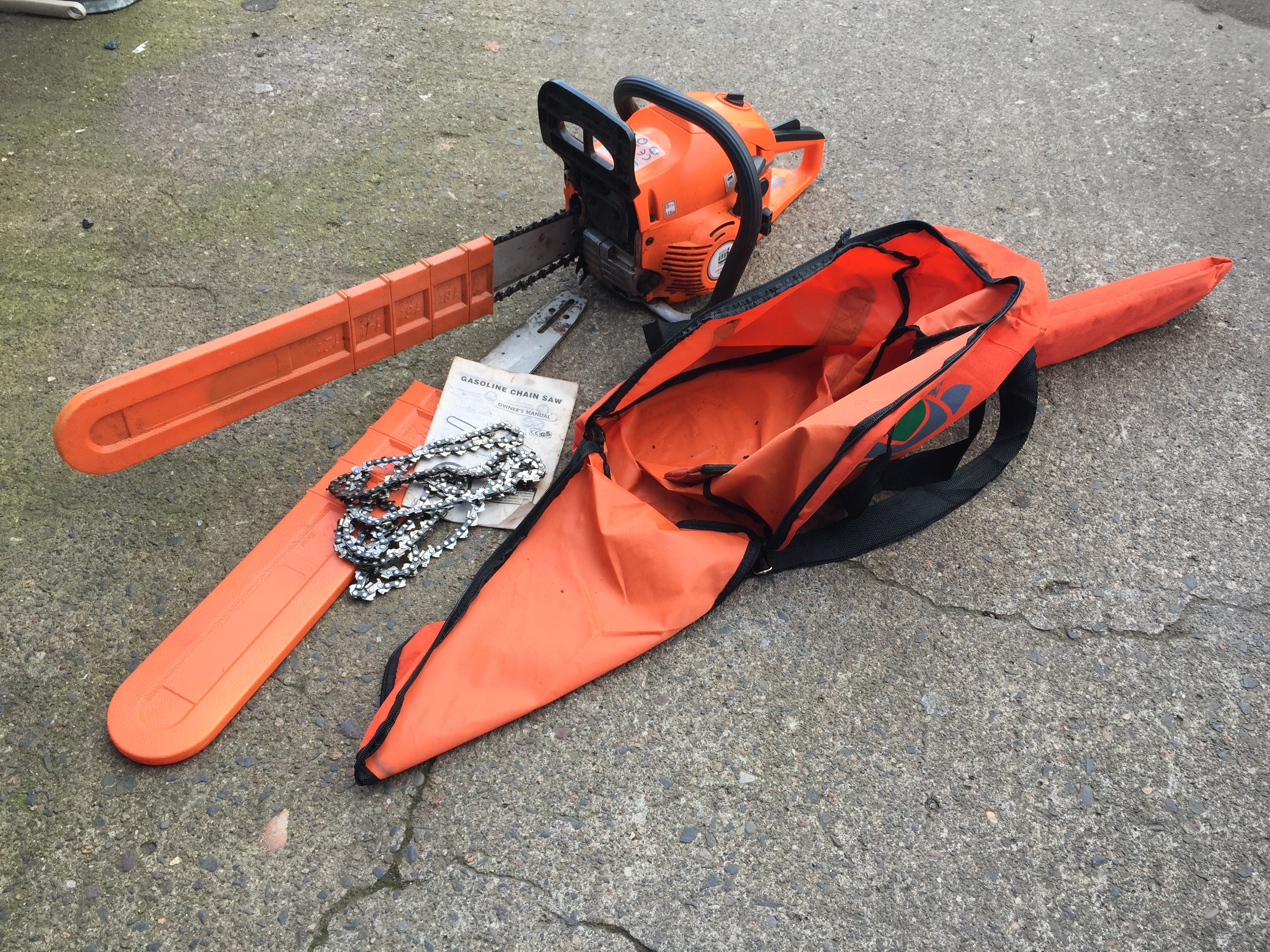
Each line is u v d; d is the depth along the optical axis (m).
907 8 3.99
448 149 3.20
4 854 1.62
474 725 1.73
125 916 1.57
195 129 3.20
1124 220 3.04
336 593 1.97
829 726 1.84
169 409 1.87
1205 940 1.60
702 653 1.93
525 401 2.36
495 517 2.13
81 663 1.86
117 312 2.58
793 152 3.25
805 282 2.20
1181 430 2.42
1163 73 3.66
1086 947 1.59
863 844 1.69
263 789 1.71
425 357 2.50
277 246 2.81
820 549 2.05
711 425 2.28
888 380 1.92
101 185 2.97
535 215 2.97
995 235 2.98
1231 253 2.93
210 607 1.90
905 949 1.58
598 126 2.09
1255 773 1.81
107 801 1.68
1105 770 1.80
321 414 2.34
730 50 3.72
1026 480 2.29
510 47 3.68
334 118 3.29
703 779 1.76
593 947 1.56
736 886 1.63
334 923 1.57
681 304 2.71
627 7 3.93
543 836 1.68
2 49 3.50
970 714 1.87
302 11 3.80
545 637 1.83
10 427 2.27
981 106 3.50
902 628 1.99
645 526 1.94
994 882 1.66
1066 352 2.47
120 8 3.73
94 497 2.13
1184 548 2.17
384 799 1.71
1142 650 1.98
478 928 1.57
